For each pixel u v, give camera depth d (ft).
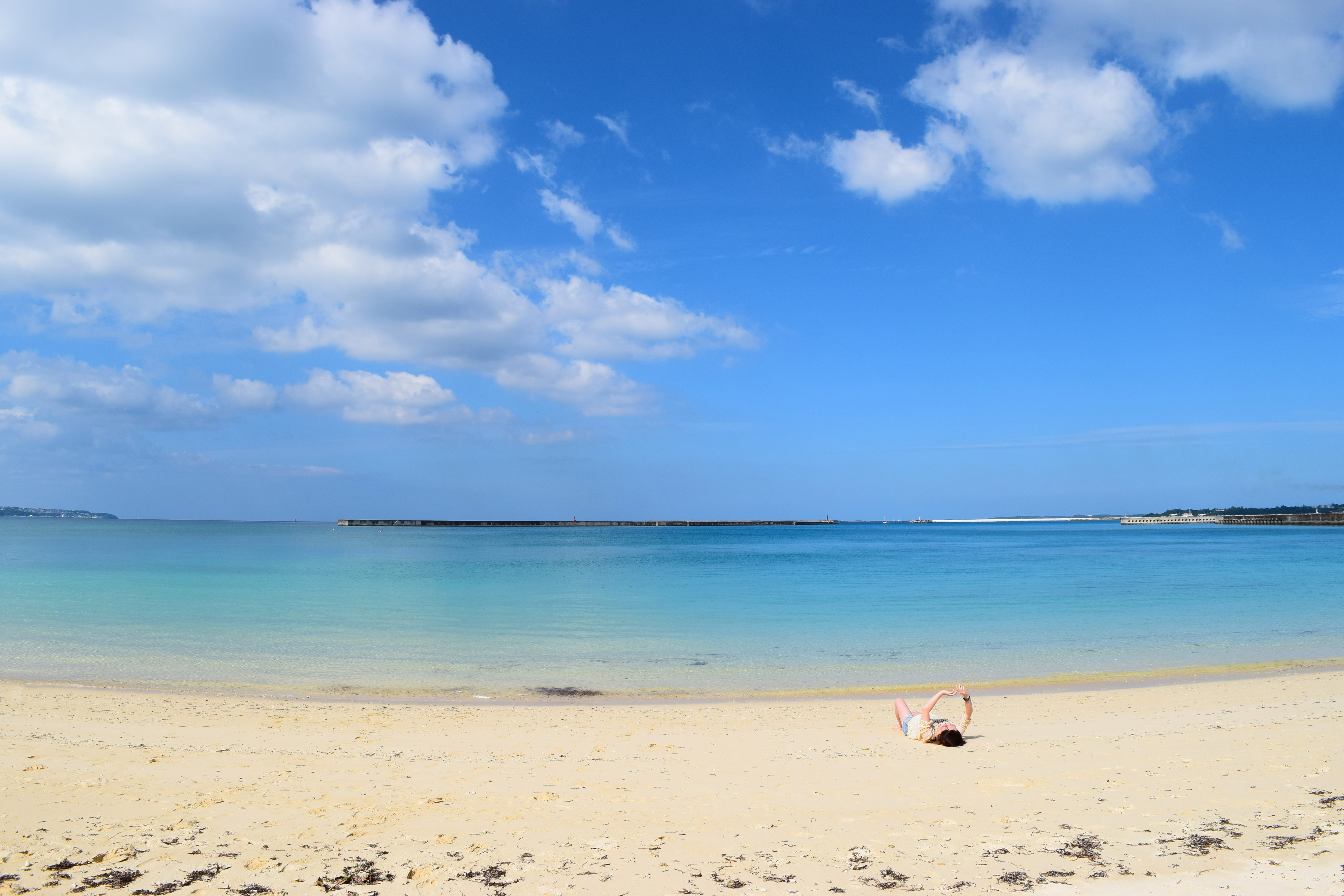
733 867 19.69
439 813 24.41
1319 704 42.88
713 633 75.77
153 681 52.70
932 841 21.53
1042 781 27.71
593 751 33.83
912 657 62.85
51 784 27.14
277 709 43.78
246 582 130.52
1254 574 149.18
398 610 92.99
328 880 18.72
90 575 142.41
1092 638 71.67
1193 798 25.13
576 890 18.21
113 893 17.90
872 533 638.53
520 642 70.03
